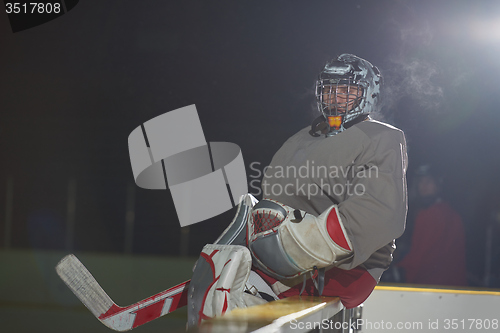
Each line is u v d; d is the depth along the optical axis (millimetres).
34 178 28344
